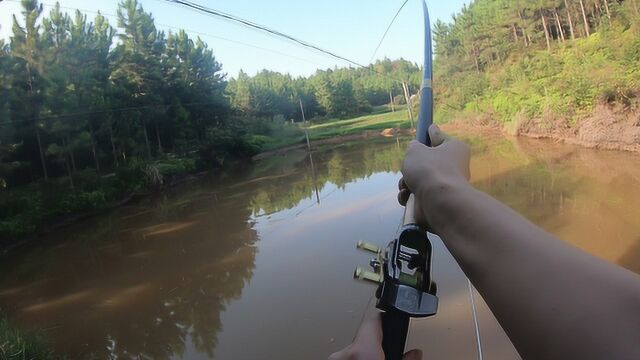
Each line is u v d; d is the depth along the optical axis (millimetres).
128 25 37219
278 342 7684
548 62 28688
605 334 312
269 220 16859
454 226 440
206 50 44594
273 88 72125
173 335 9031
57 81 22750
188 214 19984
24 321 10633
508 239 391
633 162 14711
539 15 40594
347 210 15953
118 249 15719
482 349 5949
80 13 28094
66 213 19938
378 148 38094
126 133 29234
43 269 14336
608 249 8703
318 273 10344
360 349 528
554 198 12352
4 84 20469
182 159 33375
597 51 24141
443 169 525
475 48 46625
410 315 536
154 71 33969
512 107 29125
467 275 413
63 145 23172
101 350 8945
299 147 48125
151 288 11812
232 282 11188
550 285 351
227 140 37781
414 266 569
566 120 21031
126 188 24500
